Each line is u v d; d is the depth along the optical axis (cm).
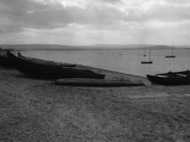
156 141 560
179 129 654
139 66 5475
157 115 806
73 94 1160
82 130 625
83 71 1805
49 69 1762
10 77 1745
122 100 1055
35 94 1123
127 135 597
